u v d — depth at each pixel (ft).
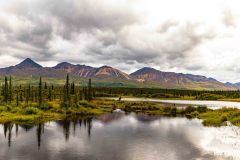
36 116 282.97
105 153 143.43
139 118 297.94
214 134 188.96
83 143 168.04
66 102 357.61
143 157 135.03
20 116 275.80
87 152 146.00
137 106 419.54
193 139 175.22
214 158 130.11
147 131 210.38
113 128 225.97
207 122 250.16
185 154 138.62
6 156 139.23
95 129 221.05
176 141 170.40
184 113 350.43
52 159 133.59
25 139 180.96
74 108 348.38
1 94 480.23
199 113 333.01
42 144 165.68
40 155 140.77
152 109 400.67
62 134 198.49
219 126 223.71
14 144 166.20
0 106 320.09
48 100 462.60
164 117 309.01
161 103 552.82
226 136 180.45
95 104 435.53
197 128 221.05
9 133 201.57
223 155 135.33
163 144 162.50
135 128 225.35
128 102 486.79
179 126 234.58
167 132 204.23
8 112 299.58
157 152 144.25
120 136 189.88
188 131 207.00
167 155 137.80
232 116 252.83
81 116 312.29
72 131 211.00
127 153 142.82
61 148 155.12
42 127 229.45
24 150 151.53
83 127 230.89
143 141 172.35
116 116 316.81
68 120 274.57
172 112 361.51
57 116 299.99
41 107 335.06
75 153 144.25
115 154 141.08
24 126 233.35
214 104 549.54
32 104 349.00
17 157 137.49
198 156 134.31
